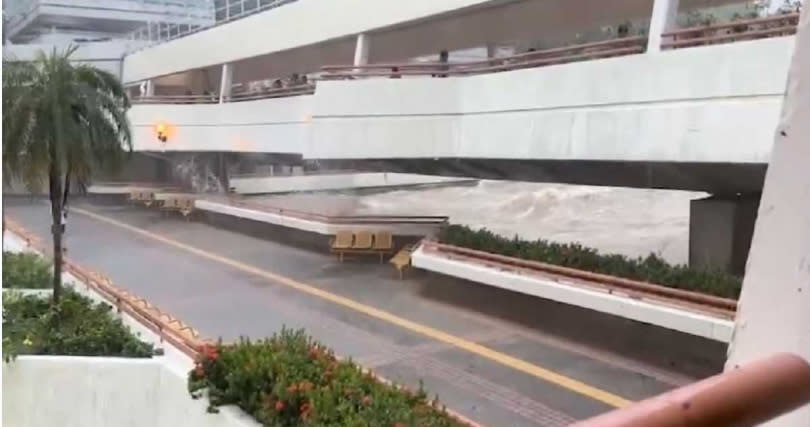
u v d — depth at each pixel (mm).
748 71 6293
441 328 9062
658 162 7266
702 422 550
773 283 674
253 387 5289
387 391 5078
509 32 11867
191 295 10953
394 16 11578
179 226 18094
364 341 8586
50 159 7648
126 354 6582
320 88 10938
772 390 589
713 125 6621
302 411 4797
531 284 8969
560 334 8367
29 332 6914
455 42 12852
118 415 6227
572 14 10531
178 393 5832
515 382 6996
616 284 7961
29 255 9969
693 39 6961
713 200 7895
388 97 10422
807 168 655
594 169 8703
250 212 17188
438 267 10781
